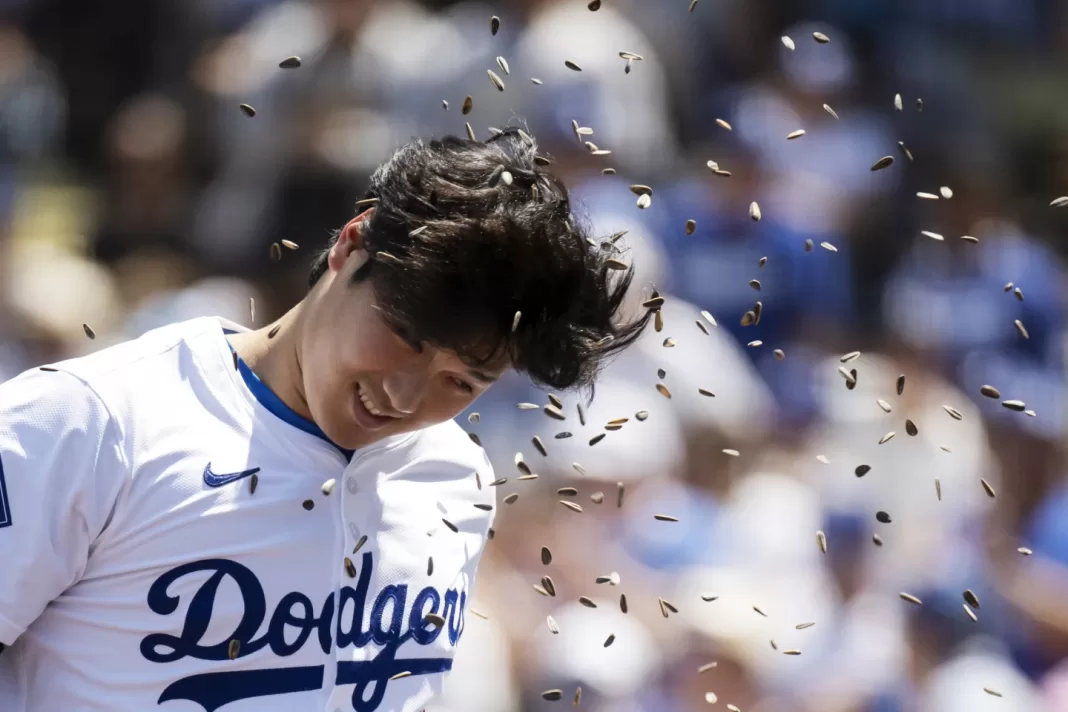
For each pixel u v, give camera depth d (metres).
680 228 27.45
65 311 23.75
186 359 9.88
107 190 31.03
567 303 9.08
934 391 26.80
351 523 10.20
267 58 28.95
